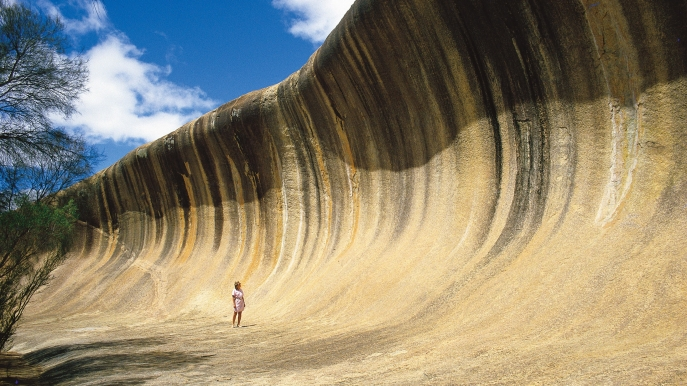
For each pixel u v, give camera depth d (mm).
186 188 24984
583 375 5141
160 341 13680
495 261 10102
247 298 17984
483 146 12273
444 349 7367
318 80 16766
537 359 5930
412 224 13688
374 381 6559
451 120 13125
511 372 5711
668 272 6840
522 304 8109
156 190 26859
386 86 14586
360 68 14945
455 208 12562
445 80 12922
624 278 7250
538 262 9039
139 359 11078
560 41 10430
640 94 9430
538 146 11023
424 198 13711
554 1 10242
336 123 16969
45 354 13977
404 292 11430
